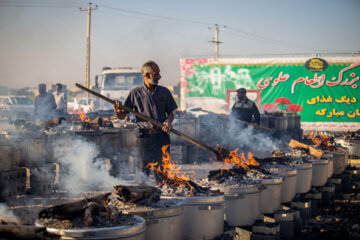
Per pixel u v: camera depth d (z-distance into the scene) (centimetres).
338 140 1214
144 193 391
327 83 2414
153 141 573
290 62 2456
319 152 795
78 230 307
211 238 427
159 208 377
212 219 427
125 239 315
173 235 381
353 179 1005
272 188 555
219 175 531
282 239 552
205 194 442
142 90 577
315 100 2430
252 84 2505
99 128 959
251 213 495
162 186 466
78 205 333
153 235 368
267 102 2488
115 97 2417
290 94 2459
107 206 339
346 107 2398
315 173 767
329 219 682
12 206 580
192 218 423
